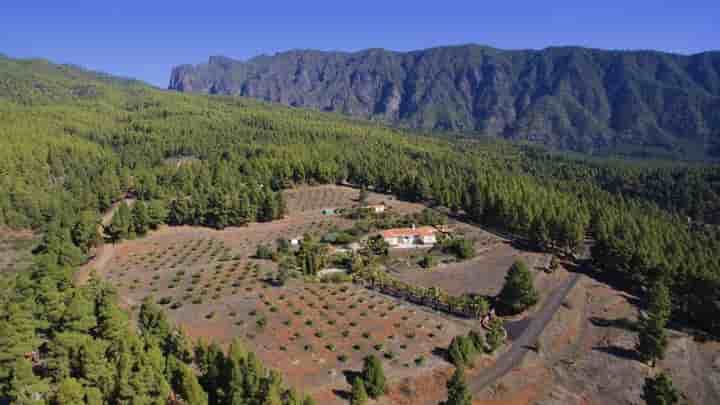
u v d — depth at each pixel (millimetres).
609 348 86688
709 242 148875
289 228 145750
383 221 151250
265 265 111750
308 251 111938
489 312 94562
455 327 86188
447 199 167875
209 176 179500
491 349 79938
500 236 145875
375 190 199750
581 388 74438
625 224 142750
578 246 133875
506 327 91188
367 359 64438
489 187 166000
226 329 78875
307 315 84750
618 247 118625
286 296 92562
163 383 53125
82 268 110062
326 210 163750
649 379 66000
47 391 54469
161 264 112375
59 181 179875
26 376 52844
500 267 119812
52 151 194250
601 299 106375
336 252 124375
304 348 73625
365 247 128500
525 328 90625
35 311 64750
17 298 71375
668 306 98000
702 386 79188
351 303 91375
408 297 98812
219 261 114812
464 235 145625
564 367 79688
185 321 81562
